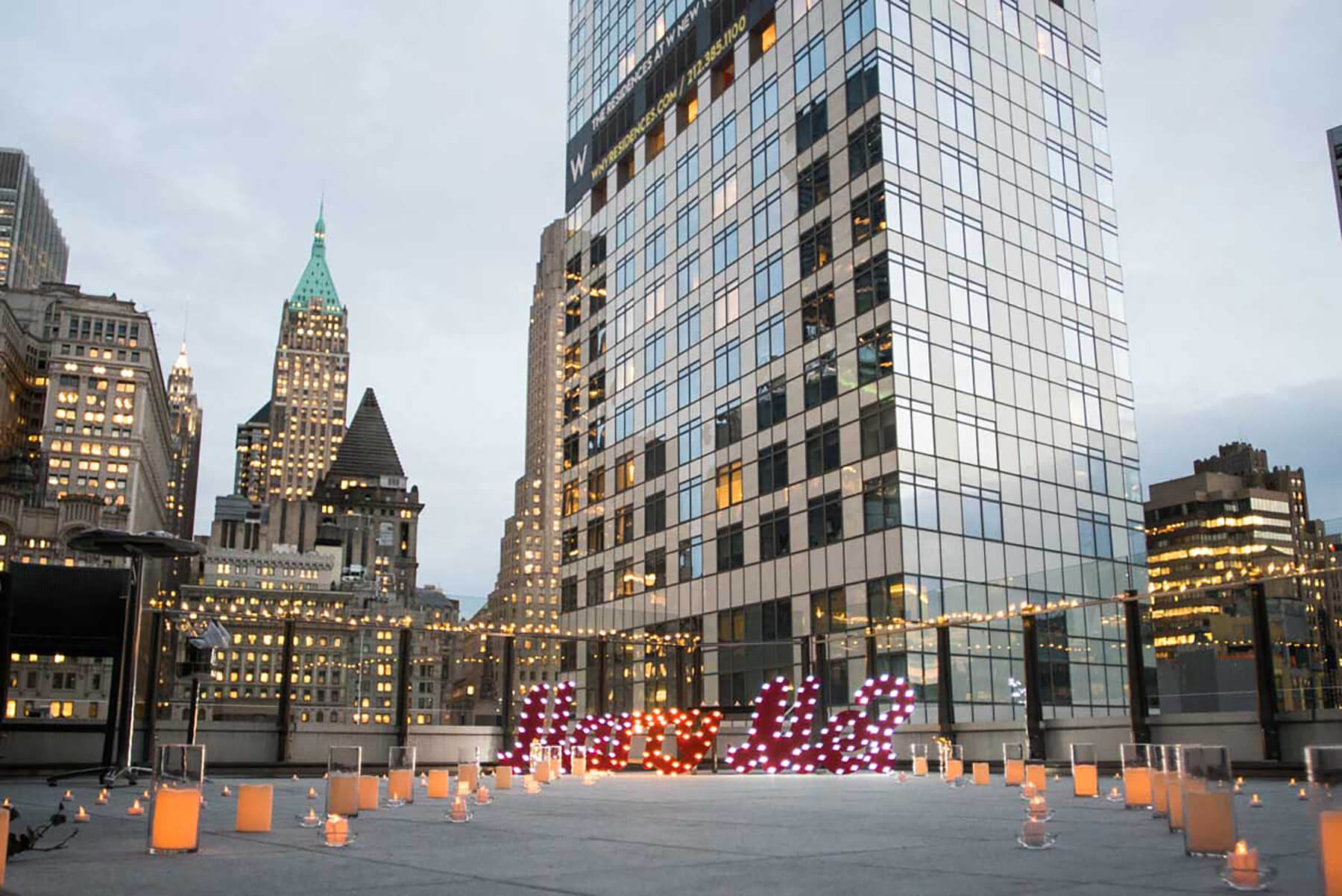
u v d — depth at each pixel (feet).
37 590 98.94
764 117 246.47
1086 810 63.05
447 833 49.24
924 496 197.88
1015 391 219.41
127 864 37.27
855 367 209.97
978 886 31.91
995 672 191.83
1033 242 233.14
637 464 280.10
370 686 149.18
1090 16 265.34
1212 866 36.29
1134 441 241.55
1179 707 132.67
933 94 221.46
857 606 200.54
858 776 133.49
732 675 229.86
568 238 336.29
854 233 214.90
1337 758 28.04
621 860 38.86
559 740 135.23
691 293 265.95
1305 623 124.16
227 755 120.06
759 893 30.66
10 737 104.99
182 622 117.50
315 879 33.58
